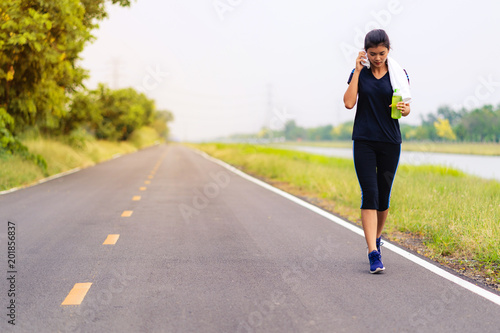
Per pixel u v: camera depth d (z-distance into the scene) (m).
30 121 20.41
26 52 16.70
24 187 14.66
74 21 17.53
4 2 15.81
